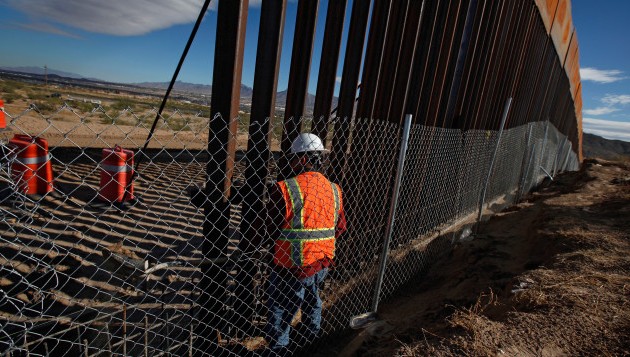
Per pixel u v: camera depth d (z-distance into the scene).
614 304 2.58
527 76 10.34
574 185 9.64
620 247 3.78
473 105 6.88
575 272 3.22
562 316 2.47
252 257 3.12
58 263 4.07
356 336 3.32
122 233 5.21
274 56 2.85
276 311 2.84
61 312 3.25
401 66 4.66
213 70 2.68
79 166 8.44
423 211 5.48
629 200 5.68
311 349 3.21
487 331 2.35
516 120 10.39
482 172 7.40
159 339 3.08
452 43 5.48
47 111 15.62
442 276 4.81
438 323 2.97
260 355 3.00
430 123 5.52
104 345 2.69
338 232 3.04
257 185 2.96
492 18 6.65
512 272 4.00
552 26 11.14
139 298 3.71
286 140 3.37
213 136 2.72
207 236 2.90
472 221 7.10
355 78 3.83
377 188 4.57
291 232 2.61
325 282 4.21
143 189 7.08
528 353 2.13
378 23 4.08
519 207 7.50
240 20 2.54
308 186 2.65
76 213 5.54
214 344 2.91
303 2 3.16
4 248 4.11
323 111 3.68
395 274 4.41
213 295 2.98
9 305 3.28
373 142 4.36
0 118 7.98
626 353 2.04
